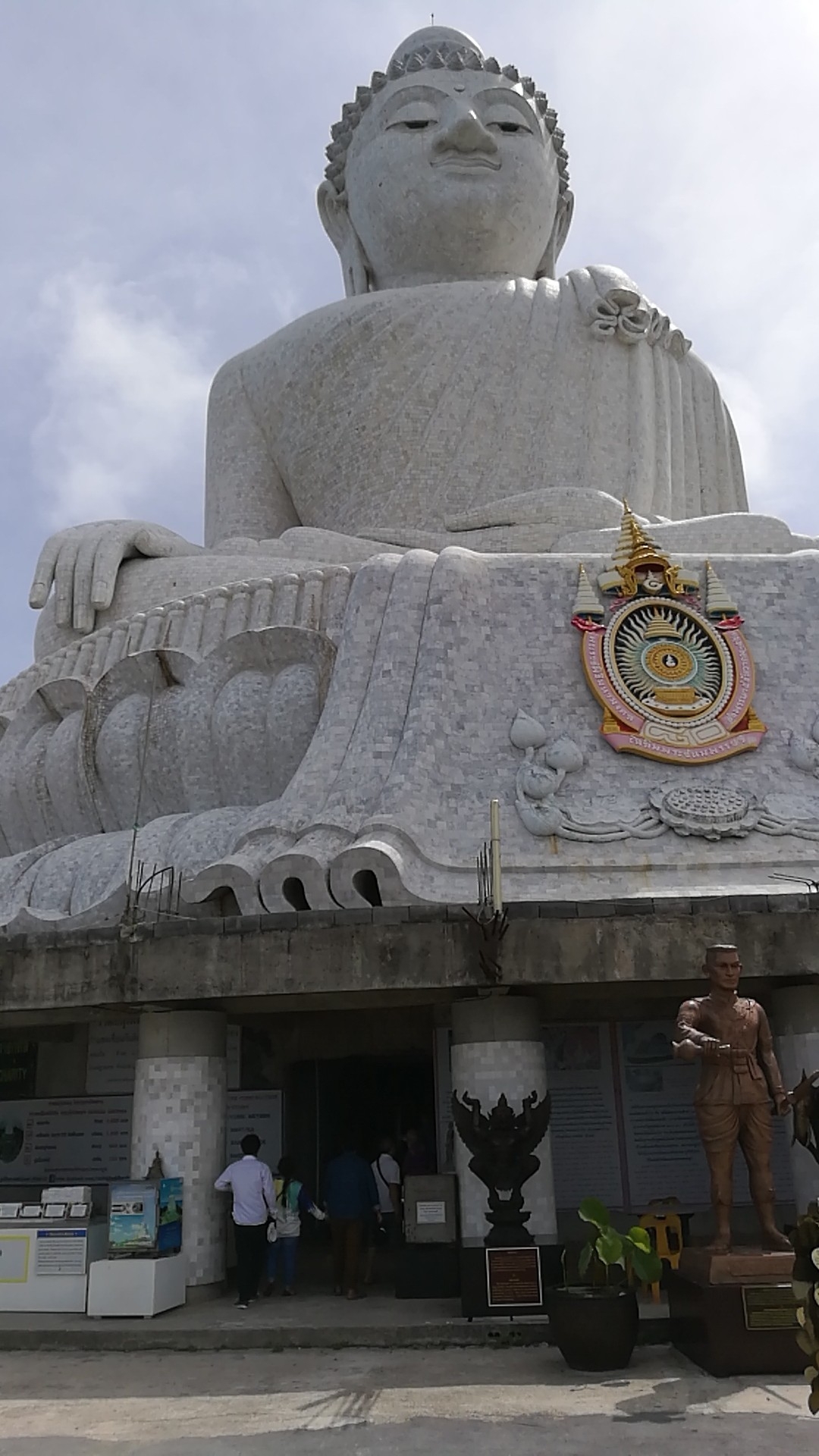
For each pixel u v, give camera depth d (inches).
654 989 407.8
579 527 719.1
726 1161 303.6
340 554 722.8
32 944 410.9
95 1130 492.1
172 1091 413.1
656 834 504.4
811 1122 289.7
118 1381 299.9
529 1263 344.2
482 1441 236.8
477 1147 357.1
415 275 978.1
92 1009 430.0
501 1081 395.9
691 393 892.0
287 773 593.9
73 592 743.7
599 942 380.2
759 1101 305.9
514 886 487.2
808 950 381.7
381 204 964.6
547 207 987.9
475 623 569.6
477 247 957.2
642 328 858.8
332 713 564.4
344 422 854.5
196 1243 397.4
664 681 553.9
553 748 529.7
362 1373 300.4
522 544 718.5
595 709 552.4
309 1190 542.3
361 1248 415.2
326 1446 236.2
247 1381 295.7
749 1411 250.2
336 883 469.7
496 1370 298.8
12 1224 386.6
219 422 929.5
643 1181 434.0
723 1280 286.5
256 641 615.8
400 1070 574.6
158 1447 238.8
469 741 539.2
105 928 408.5
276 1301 392.2
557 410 836.0
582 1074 445.1
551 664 563.5
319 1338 337.4
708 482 877.2
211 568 719.7
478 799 522.6
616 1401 263.4
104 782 657.6
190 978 393.1
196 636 649.0
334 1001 424.5
